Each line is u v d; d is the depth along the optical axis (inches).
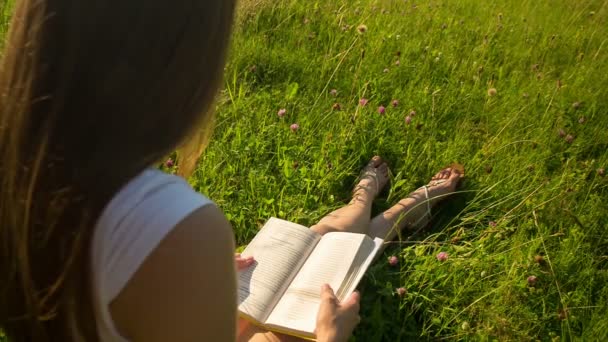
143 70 35.0
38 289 38.1
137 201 37.2
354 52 161.2
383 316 89.2
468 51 178.9
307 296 77.5
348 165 118.7
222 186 107.6
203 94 38.3
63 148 35.2
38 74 34.7
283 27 175.0
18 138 35.6
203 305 38.5
